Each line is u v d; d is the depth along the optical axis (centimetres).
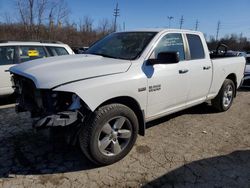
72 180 327
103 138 348
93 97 322
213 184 326
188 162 376
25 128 484
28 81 350
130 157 385
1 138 440
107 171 348
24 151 397
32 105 356
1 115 560
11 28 2992
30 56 697
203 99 536
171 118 564
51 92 314
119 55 414
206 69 514
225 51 757
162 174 344
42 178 329
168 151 407
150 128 502
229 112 623
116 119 354
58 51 759
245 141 455
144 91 383
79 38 3991
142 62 389
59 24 3200
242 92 904
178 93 452
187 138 460
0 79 636
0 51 643
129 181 327
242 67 658
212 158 389
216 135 478
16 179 326
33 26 2864
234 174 349
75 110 314
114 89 342
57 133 325
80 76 325
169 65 427
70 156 385
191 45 491
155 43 416
